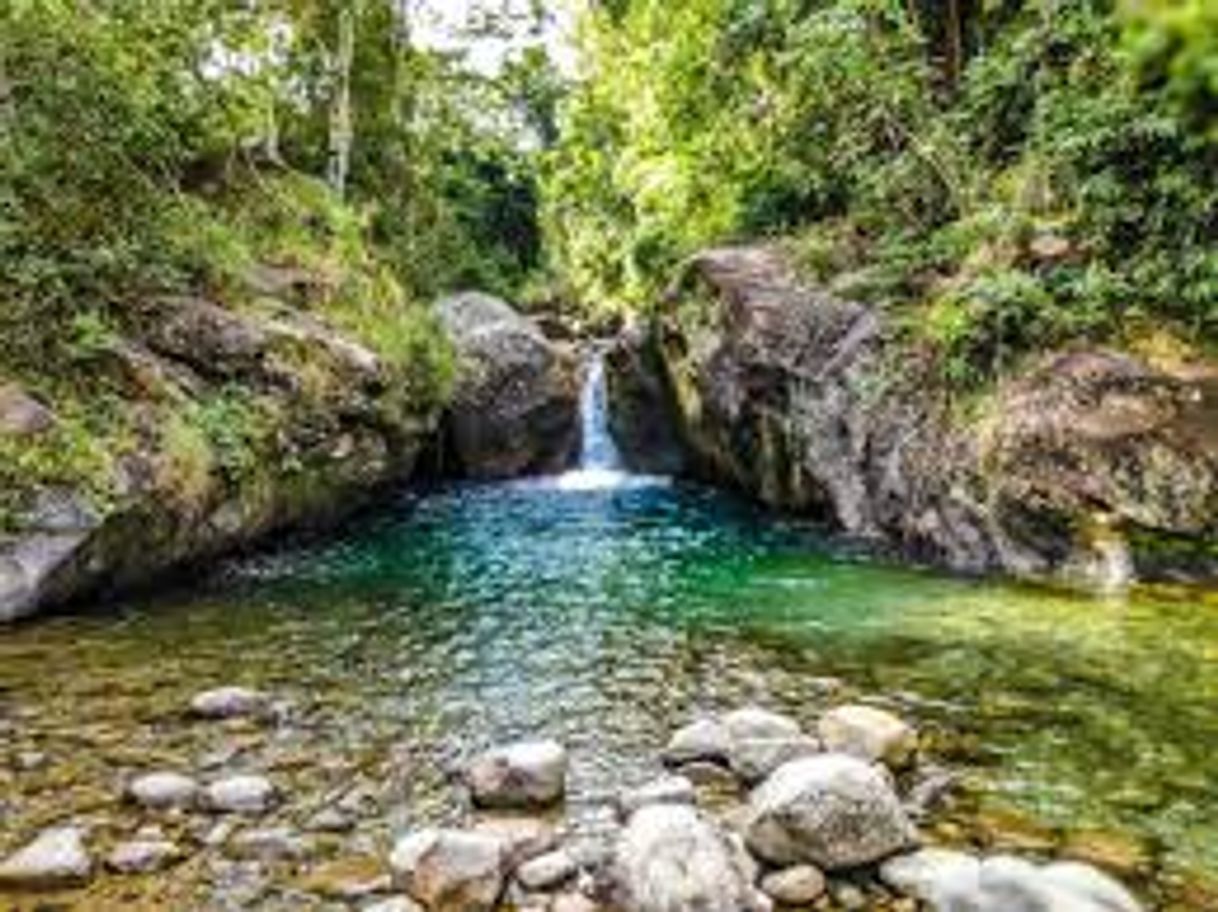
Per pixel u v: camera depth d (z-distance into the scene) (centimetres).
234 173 1909
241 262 1638
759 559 1445
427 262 3022
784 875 574
